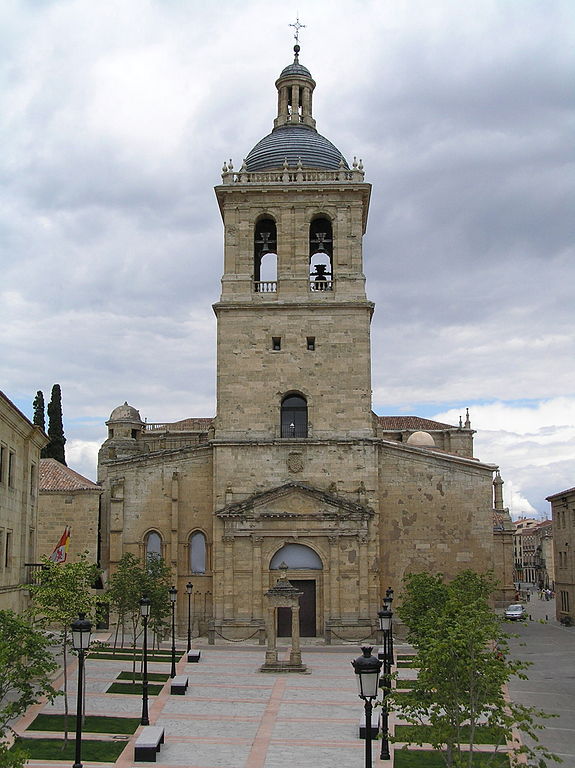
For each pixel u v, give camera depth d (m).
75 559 81.44
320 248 78.50
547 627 90.88
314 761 35.81
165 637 68.75
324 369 74.69
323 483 72.94
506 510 126.44
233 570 71.62
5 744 24.31
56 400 110.00
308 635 71.88
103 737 39.56
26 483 58.91
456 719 28.28
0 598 51.66
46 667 32.38
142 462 75.94
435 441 114.00
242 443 73.50
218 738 39.62
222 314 75.56
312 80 86.06
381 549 73.81
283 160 80.62
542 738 39.75
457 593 47.91
